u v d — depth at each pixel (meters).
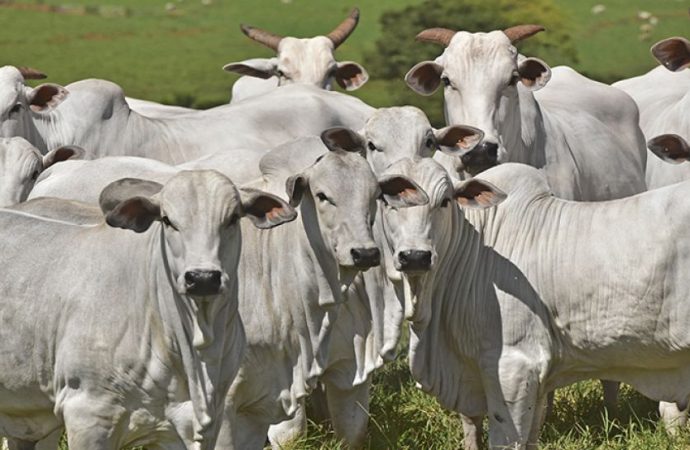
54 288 10.62
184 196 9.83
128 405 10.52
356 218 11.02
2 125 16.56
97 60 50.91
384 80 43.66
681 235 11.82
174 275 9.91
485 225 12.46
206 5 61.81
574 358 12.42
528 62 15.27
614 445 12.95
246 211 10.18
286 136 18.05
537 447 12.57
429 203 11.65
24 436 11.19
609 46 48.38
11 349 10.74
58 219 11.27
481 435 13.09
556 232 12.34
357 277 12.38
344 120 18.62
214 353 10.18
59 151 14.95
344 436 12.75
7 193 13.97
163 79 47.91
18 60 50.28
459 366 12.57
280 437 12.90
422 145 12.74
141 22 58.50
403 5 58.97
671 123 17.92
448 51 15.18
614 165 16.70
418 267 11.47
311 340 11.65
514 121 15.05
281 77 20.86
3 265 10.84
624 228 12.10
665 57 15.43
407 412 14.03
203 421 10.33
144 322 10.38
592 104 17.53
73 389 10.52
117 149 17.25
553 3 48.44
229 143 17.62
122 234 10.58
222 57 51.94
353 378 12.52
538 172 12.77
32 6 61.22
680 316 11.84
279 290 11.67
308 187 11.26
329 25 56.53
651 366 12.27
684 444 13.00
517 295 12.25
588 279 12.13
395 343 12.45
